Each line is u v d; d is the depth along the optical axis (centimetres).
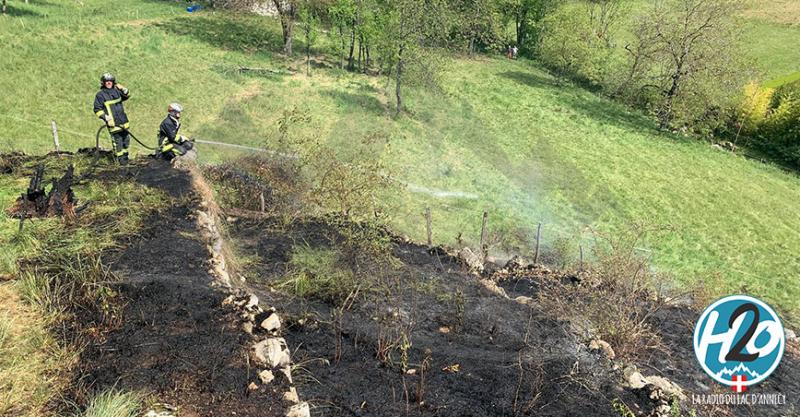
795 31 5219
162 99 2195
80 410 460
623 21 4531
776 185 2702
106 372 503
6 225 735
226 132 1973
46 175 930
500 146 2575
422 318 758
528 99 3503
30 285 599
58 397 473
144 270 665
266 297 726
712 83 3209
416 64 2766
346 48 3566
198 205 869
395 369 611
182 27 3488
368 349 643
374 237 930
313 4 3281
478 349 690
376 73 3378
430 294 838
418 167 2080
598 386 643
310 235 958
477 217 1747
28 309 580
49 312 579
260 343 555
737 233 2080
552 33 4278
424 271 930
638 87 3641
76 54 2467
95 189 879
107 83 981
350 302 759
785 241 2073
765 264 1858
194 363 523
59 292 605
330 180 1105
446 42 3069
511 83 3828
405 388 555
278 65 3120
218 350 544
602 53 4053
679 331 933
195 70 2661
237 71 2784
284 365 549
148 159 1052
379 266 885
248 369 523
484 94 3450
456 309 793
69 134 1708
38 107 1864
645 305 1020
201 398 483
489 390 601
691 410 653
